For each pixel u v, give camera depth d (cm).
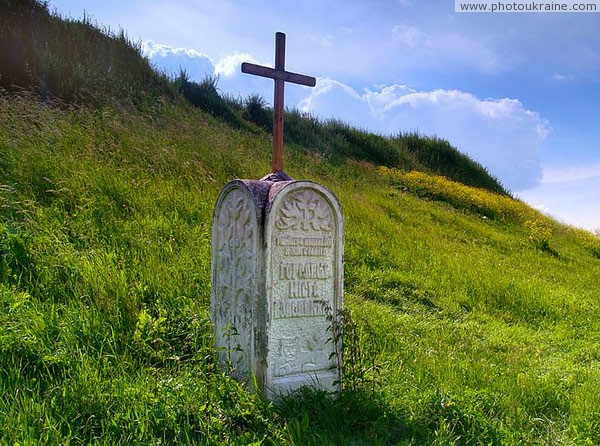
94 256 620
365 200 1341
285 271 429
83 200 755
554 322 851
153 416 360
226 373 430
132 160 955
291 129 2016
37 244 611
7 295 511
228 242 465
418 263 976
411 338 646
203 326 504
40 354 420
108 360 444
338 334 447
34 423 337
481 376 535
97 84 1313
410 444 373
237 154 1178
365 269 892
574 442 425
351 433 387
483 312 837
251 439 350
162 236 740
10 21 1315
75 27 1502
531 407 482
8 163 796
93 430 350
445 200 1806
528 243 1509
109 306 517
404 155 2327
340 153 2041
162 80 1609
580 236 1908
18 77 1187
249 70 475
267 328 416
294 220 432
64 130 952
